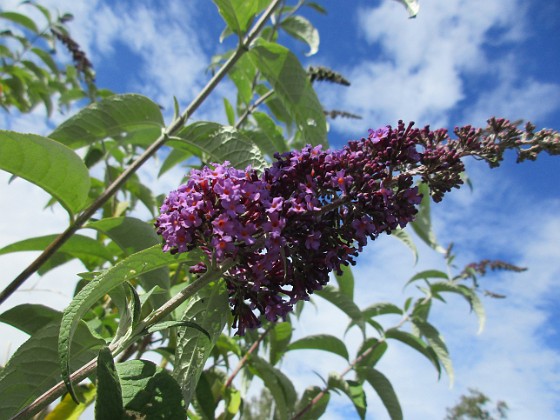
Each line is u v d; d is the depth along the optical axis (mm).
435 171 212
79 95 610
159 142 316
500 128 217
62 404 300
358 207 198
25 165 242
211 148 298
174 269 410
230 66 331
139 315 176
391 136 209
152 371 160
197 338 210
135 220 302
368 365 487
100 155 422
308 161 205
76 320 157
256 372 407
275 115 443
